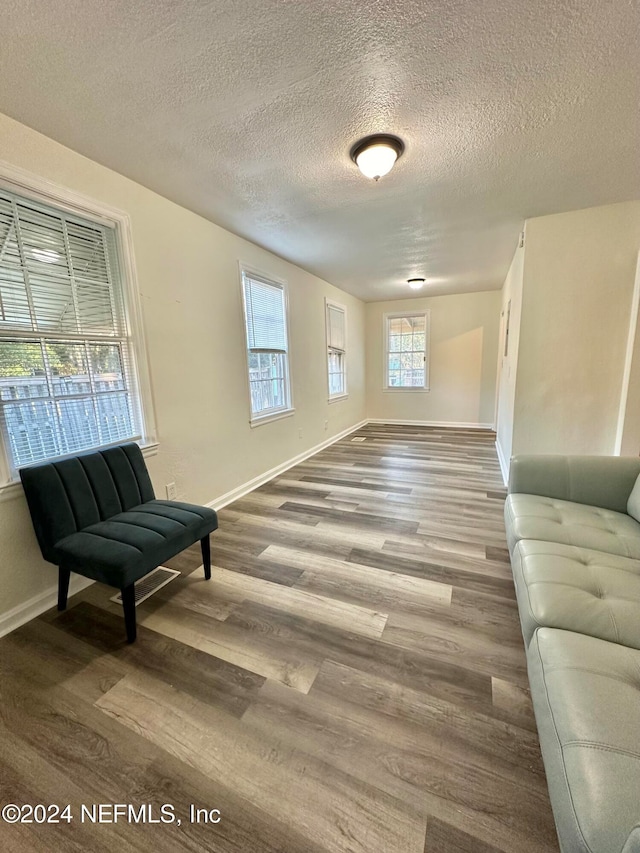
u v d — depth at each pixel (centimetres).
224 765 115
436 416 688
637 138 194
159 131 183
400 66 146
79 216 204
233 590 204
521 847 94
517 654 156
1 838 99
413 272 475
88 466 194
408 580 210
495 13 124
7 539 177
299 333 452
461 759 115
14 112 167
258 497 344
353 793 107
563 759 77
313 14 123
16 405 182
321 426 524
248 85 155
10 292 178
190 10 122
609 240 284
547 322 307
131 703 137
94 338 216
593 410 306
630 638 107
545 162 218
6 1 117
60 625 179
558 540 162
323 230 320
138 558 164
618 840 61
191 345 284
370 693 139
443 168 223
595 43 135
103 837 99
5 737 125
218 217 289
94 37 130
